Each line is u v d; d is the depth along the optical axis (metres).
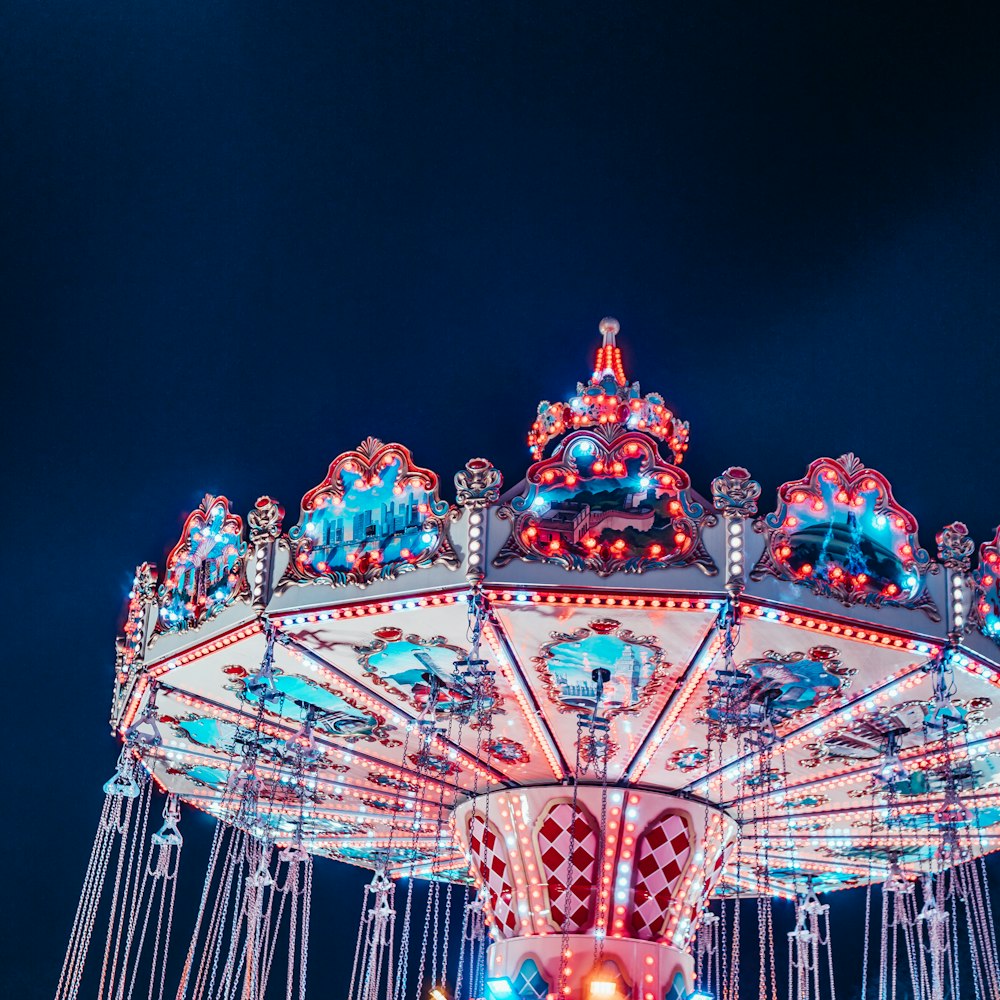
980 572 12.67
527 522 11.70
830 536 11.98
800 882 19.95
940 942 18.02
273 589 12.51
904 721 14.03
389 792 16.86
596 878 15.23
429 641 12.80
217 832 18.41
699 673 13.03
